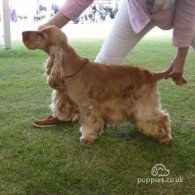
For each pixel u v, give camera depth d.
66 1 3.57
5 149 3.22
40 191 2.57
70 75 3.27
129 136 3.55
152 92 3.38
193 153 3.21
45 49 3.24
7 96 4.86
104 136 3.54
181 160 3.08
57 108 3.63
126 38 3.77
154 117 3.38
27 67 7.03
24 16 22.14
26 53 9.02
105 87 3.31
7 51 9.24
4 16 9.43
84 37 14.16
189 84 5.68
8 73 6.42
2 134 3.51
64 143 3.37
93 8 23.62
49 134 3.57
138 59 8.30
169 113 4.25
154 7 3.22
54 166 2.91
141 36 3.80
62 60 3.24
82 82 3.28
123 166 2.96
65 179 2.73
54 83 3.27
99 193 2.57
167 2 3.16
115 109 3.38
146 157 3.13
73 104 3.54
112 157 3.12
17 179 2.72
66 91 3.38
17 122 3.84
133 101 3.38
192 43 3.63
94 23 23.08
